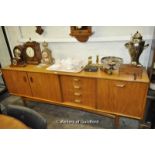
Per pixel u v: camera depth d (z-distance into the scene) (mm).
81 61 2168
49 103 2484
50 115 2332
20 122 1264
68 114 2332
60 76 1972
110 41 2014
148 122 1869
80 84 1903
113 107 1836
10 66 2348
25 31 2459
